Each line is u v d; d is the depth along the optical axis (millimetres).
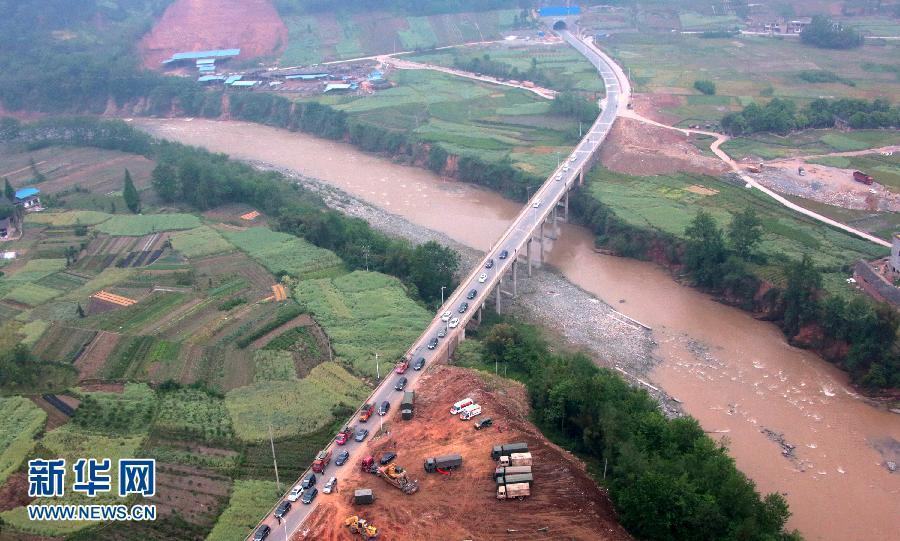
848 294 179750
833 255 199750
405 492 114875
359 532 108312
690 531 107750
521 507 111438
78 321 179250
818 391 160250
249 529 116188
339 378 154500
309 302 185375
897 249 179625
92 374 158375
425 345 160875
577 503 112688
